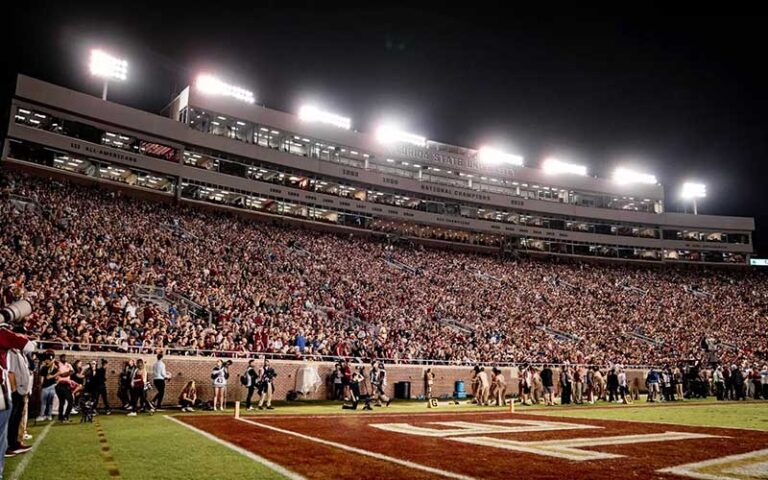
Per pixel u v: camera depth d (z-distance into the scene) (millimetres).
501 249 65938
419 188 61625
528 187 69750
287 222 52625
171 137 47000
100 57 45094
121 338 20500
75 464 7895
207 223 42531
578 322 46750
